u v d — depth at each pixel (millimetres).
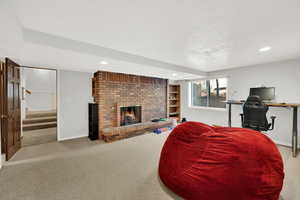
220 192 1286
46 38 1844
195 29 1771
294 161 2439
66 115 3600
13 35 1561
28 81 6195
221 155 1423
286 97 3199
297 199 1541
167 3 1267
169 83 5746
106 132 3418
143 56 2930
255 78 3686
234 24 1641
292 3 1259
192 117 5473
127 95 4285
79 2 1241
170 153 1905
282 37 1996
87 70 3617
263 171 1305
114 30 1789
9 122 2484
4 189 1665
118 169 2146
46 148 2988
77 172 2055
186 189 1456
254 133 1627
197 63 3561
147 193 1614
